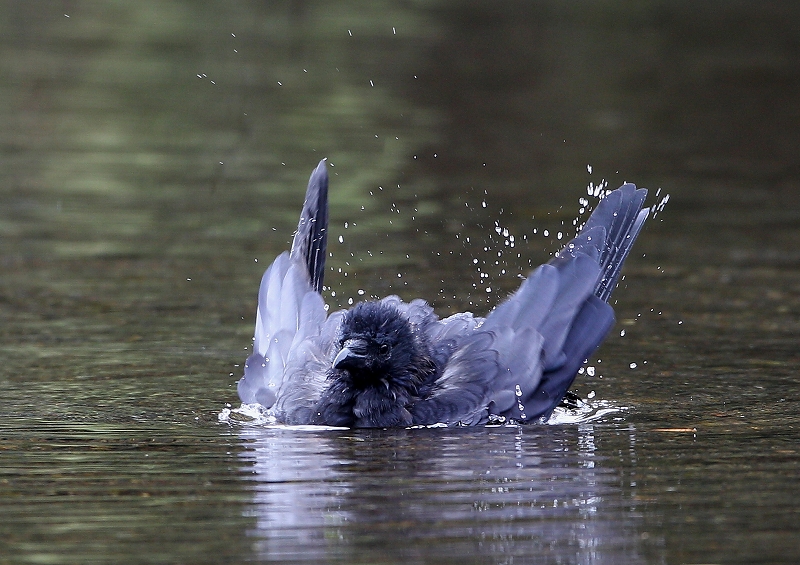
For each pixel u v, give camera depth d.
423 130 28.34
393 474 9.81
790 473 9.73
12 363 13.34
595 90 33.84
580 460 10.18
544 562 7.93
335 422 11.52
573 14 44.22
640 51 38.81
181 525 8.60
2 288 16.55
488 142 27.77
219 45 34.91
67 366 13.26
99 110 28.81
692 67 37.03
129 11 38.25
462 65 35.84
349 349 11.43
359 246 19.00
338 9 40.16
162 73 32.31
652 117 30.97
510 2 45.06
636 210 13.32
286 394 11.80
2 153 25.06
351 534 8.41
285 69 33.28
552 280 12.52
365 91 31.81
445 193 22.92
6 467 9.92
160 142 26.36
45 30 36.00
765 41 40.88
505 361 11.98
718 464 9.99
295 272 13.16
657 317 15.57
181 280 17.16
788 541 8.28
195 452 10.44
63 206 21.48
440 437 11.05
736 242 20.03
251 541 8.30
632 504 9.02
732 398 12.19
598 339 12.36
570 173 24.97
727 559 7.99
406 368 11.69
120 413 11.66
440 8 43.31
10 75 31.25
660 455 10.28
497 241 19.50
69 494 9.25
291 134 27.27
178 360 13.60
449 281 17.05
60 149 25.59
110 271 17.58
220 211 21.31
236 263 18.14
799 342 14.34
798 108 32.34
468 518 8.74
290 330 12.67
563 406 12.11
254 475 9.77
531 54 37.59
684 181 24.81
